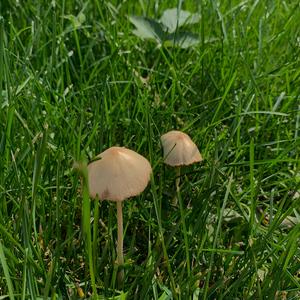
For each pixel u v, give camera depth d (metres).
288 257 0.16
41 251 0.18
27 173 0.18
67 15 0.31
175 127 0.25
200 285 0.18
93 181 0.15
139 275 0.16
